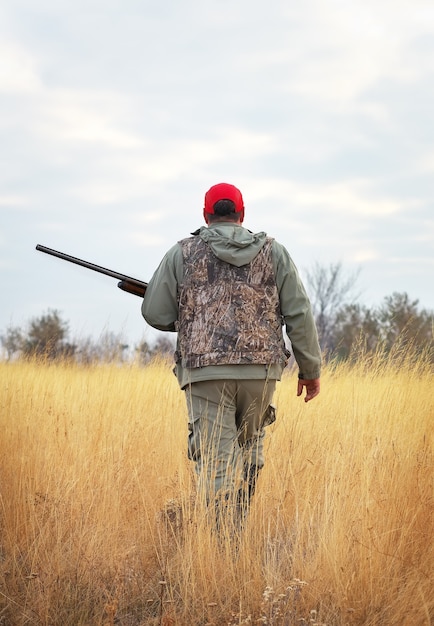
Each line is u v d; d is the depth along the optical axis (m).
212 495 3.64
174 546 3.65
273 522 3.94
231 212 3.96
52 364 7.36
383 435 4.38
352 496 3.61
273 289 3.83
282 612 3.11
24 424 4.61
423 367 5.55
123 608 3.31
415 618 3.01
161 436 4.75
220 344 3.75
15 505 3.83
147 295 3.96
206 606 3.21
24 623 3.16
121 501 3.97
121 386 5.72
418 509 3.44
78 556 3.52
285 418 4.88
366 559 3.23
